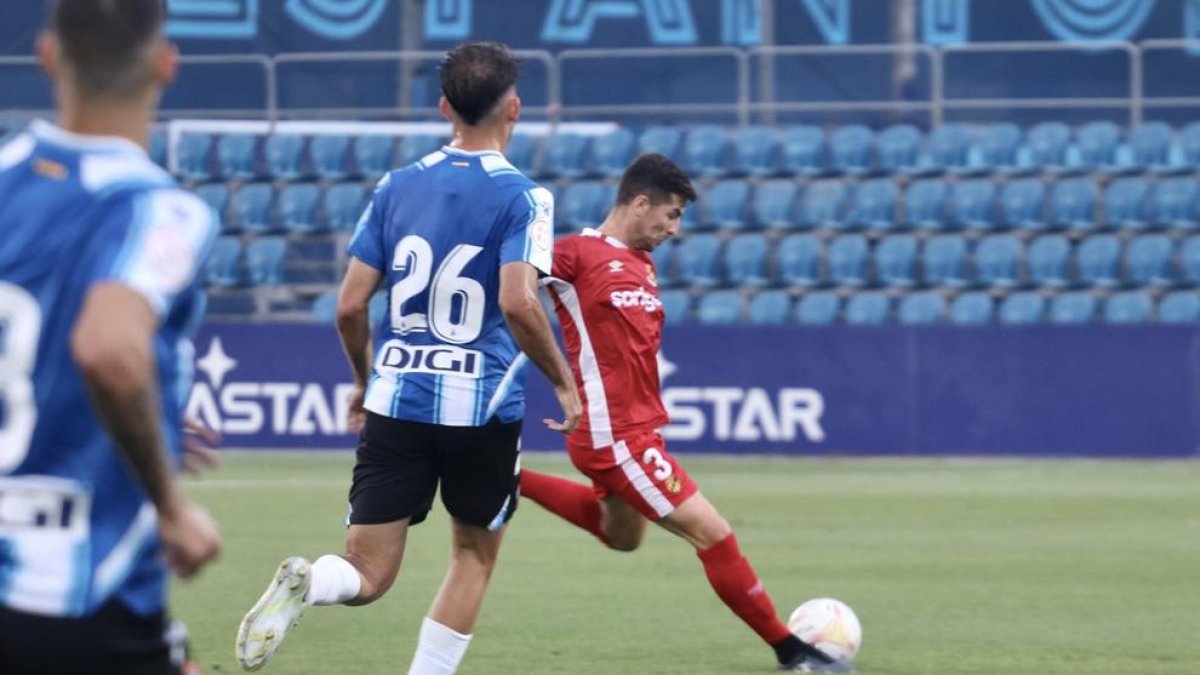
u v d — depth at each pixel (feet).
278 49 264.72
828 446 205.98
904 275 238.89
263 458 205.98
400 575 116.37
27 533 33.65
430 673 67.46
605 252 80.74
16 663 33.71
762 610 79.97
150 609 34.73
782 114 260.21
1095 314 231.71
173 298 33.40
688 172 251.19
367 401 66.49
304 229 250.57
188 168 257.34
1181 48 255.70
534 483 84.84
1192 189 242.37
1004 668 82.74
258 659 63.46
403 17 261.85
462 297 65.51
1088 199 242.99
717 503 162.40
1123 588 110.73
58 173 34.30
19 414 33.60
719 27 261.24
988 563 123.03
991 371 203.72
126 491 34.27
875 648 88.33
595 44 262.67
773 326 206.69
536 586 112.27
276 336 212.23
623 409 79.92
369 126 255.70
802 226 243.19
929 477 186.60
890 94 258.57
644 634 92.89
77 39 34.22
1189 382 200.75
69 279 33.60
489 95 66.28
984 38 257.96
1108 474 189.26
